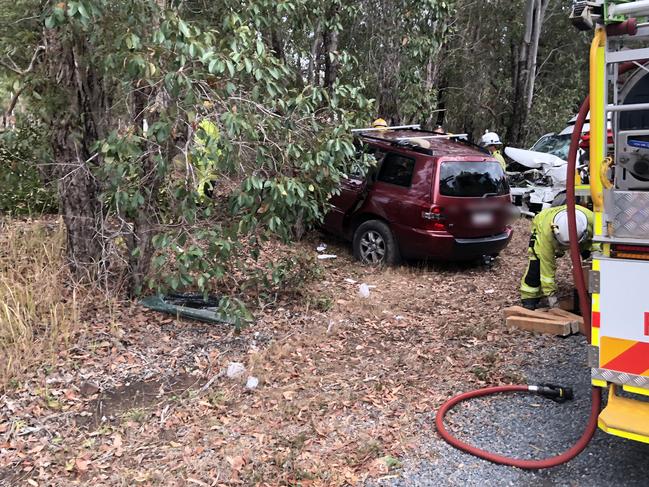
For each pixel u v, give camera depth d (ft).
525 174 39.24
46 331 16.60
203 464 11.73
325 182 19.81
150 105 16.48
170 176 16.78
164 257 16.85
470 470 11.55
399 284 24.26
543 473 11.43
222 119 15.33
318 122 18.99
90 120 19.42
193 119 15.30
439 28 30.94
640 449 12.05
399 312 21.12
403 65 31.99
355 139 23.49
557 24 67.36
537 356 16.81
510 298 22.49
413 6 29.14
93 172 17.83
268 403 14.25
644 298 9.83
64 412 13.74
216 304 19.83
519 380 15.17
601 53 9.80
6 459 11.98
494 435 12.80
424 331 19.27
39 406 13.89
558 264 26.71
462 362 16.60
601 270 10.21
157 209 19.45
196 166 16.56
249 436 12.82
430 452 12.19
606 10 9.54
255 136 16.28
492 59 65.46
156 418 13.56
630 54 9.54
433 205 24.43
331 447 12.37
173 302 19.81
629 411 10.50
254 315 19.71
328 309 20.81
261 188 16.42
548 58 69.82
